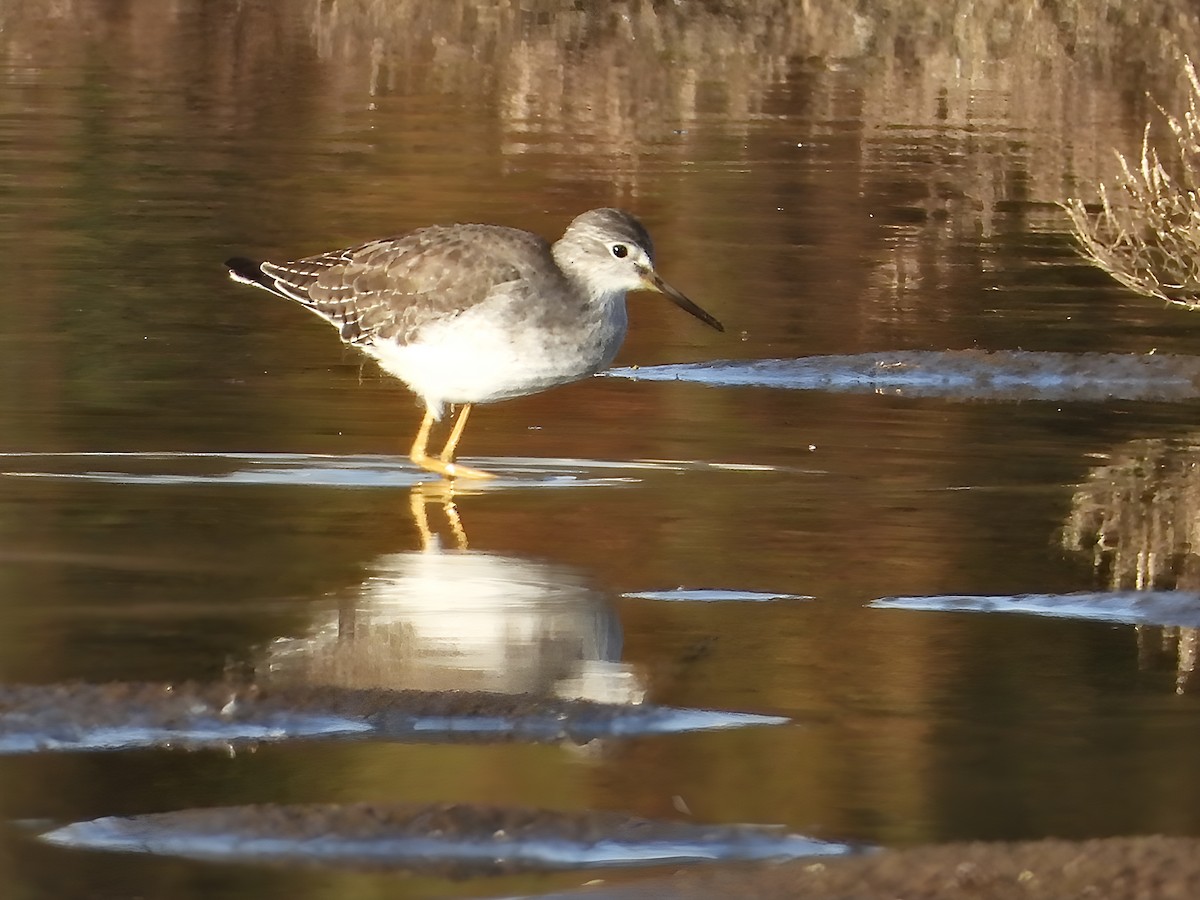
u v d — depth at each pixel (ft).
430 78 110.01
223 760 27.25
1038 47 122.93
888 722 29.25
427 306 44.83
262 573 36.42
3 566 36.35
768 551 38.65
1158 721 29.48
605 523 40.55
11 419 47.70
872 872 23.40
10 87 100.32
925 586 36.47
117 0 131.75
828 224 76.64
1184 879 23.16
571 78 111.24
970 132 98.02
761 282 67.36
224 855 24.13
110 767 26.84
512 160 86.89
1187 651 32.91
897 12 129.59
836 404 52.54
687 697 30.19
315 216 73.67
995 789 26.66
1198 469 46.14
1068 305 65.10
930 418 51.06
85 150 84.69
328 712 29.14
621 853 24.30
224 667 30.91
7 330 56.59
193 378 52.65
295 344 57.00
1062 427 50.49
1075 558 38.42
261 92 103.09
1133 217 71.41
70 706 28.96
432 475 44.57
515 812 25.44
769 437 48.60
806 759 27.66
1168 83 112.68
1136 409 52.80
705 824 25.16
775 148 92.48
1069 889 22.86
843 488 43.80
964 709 29.89
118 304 60.34
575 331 44.93
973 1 127.75
